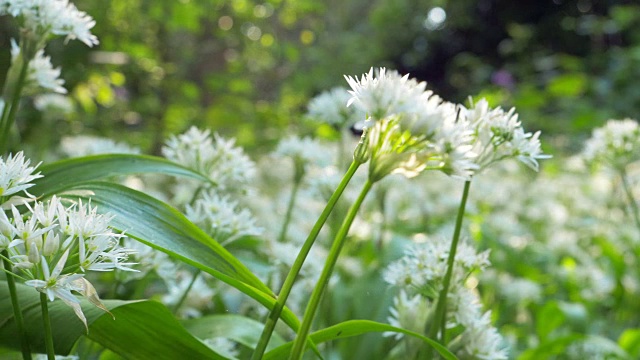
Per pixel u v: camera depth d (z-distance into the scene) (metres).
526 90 2.18
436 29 4.28
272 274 0.62
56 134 1.31
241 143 1.60
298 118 1.62
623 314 1.05
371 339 0.67
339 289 0.71
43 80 0.52
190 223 0.43
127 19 1.55
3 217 0.35
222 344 0.53
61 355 0.42
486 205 1.31
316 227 0.40
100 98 1.45
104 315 0.42
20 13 0.50
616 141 0.71
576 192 1.52
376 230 0.96
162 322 0.42
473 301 0.48
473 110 0.45
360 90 0.38
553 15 4.08
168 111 1.65
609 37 3.30
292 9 1.85
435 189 1.29
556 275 1.09
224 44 1.83
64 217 0.36
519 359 0.68
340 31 3.55
